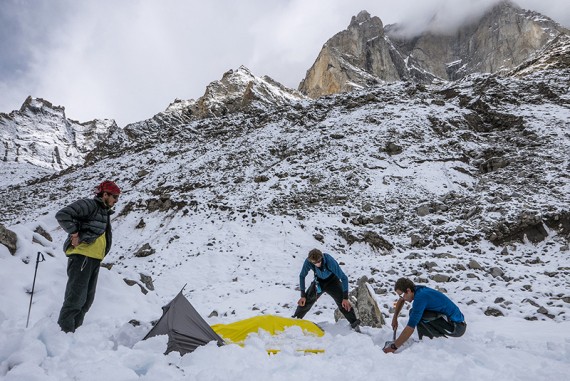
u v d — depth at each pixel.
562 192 21.34
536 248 17.98
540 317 9.40
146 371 3.81
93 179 40.81
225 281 16.41
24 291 6.04
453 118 36.19
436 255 16.50
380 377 3.94
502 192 22.80
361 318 7.66
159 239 22.27
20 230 7.75
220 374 3.74
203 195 27.67
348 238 20.55
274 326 5.83
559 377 4.06
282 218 22.44
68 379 3.34
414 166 29.05
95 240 4.93
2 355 3.66
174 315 4.89
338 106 47.84
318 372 4.11
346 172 28.70
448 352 5.02
